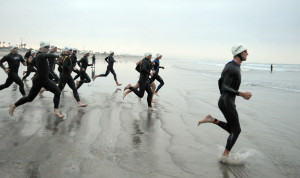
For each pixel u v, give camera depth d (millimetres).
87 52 9805
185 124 5609
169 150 4035
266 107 7754
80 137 4492
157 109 7105
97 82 13883
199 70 30375
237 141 4598
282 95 10438
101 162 3482
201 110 7074
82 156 3662
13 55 7379
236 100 9094
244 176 3242
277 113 6906
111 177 3066
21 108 6602
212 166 3506
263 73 29391
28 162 3400
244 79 19500
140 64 7023
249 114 6770
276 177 3234
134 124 5488
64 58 6906
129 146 4156
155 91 9438
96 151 3873
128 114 6375
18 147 3926
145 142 4375
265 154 3990
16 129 4824
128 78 16656
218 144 4391
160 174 3201
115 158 3639
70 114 6148
